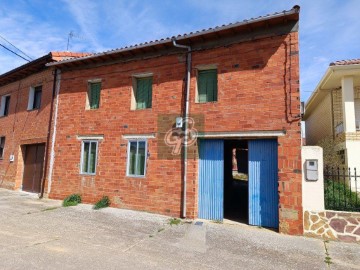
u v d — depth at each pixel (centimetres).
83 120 1034
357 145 1012
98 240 581
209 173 811
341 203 708
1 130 1442
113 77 997
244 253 541
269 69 747
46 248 513
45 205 931
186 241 601
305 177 683
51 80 1167
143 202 868
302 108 712
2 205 909
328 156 1065
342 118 1127
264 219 731
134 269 436
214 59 823
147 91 959
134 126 923
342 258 533
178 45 855
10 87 1434
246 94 766
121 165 926
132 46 917
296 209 673
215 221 778
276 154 738
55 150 1083
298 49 721
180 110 854
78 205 936
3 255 462
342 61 1074
